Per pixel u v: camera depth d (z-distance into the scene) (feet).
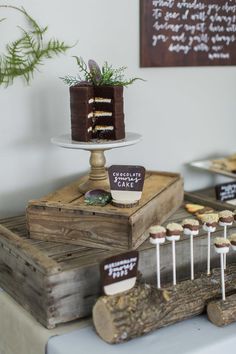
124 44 5.64
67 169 5.62
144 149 6.07
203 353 3.59
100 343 3.64
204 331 3.80
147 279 4.22
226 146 6.75
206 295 3.99
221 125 6.63
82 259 4.03
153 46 5.78
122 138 4.70
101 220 4.19
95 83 4.61
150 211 4.45
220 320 3.83
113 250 4.19
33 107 5.27
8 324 4.35
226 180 6.86
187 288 3.97
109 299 3.61
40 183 5.49
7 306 4.33
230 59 6.40
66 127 5.49
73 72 5.41
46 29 5.17
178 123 6.25
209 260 4.28
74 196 4.66
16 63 5.08
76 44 5.36
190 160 6.47
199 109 6.39
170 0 5.74
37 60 5.18
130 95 5.80
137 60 5.76
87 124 4.53
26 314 4.10
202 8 5.98
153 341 3.66
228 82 6.55
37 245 4.34
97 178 4.79
